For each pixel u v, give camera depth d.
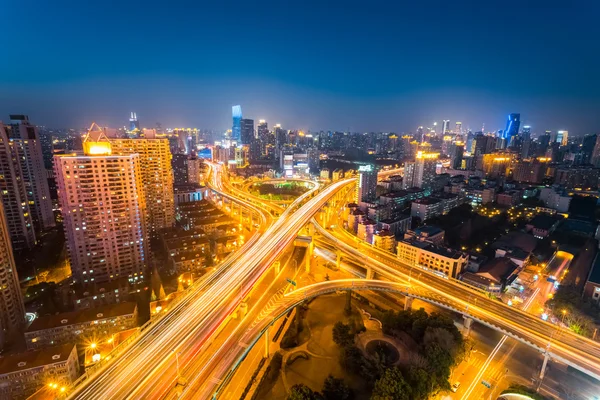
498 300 178.75
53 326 156.75
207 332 128.88
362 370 130.88
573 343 137.12
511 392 124.50
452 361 131.50
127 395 102.50
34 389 130.38
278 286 189.12
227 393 127.75
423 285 180.88
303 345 154.25
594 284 191.88
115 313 167.00
